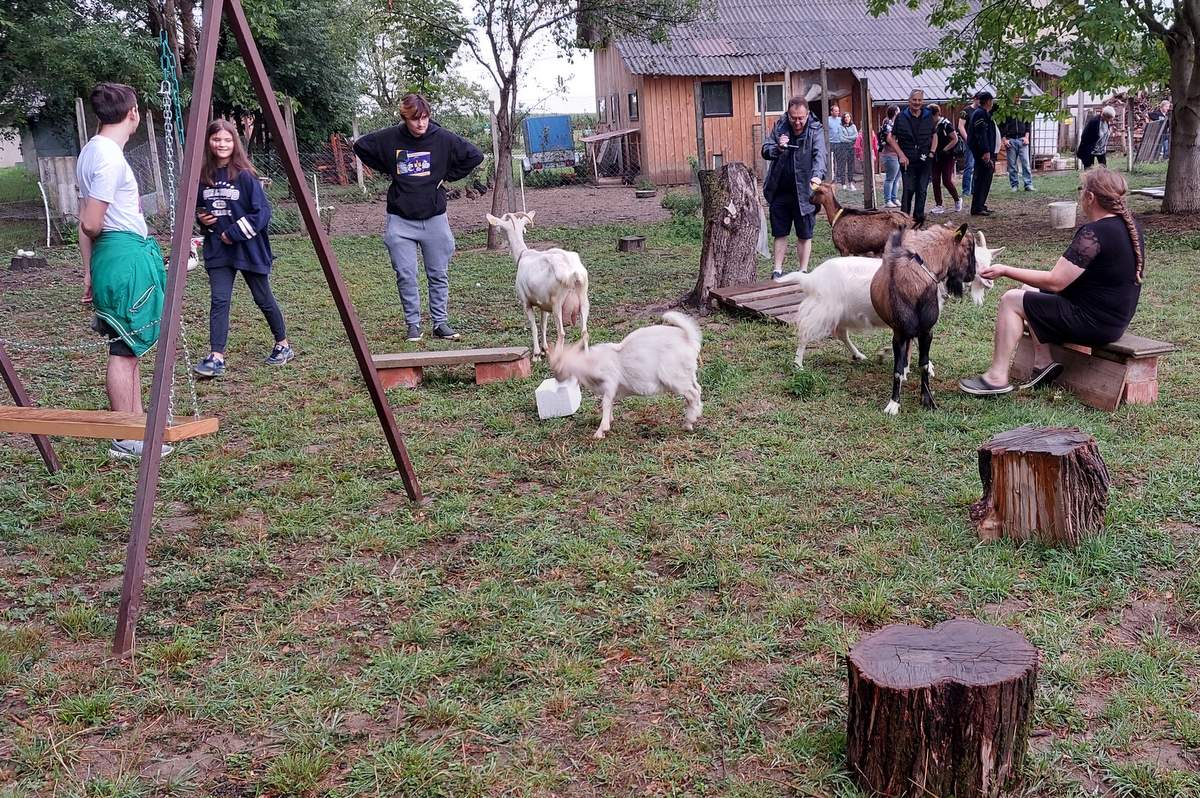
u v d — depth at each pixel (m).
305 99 28.33
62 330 9.92
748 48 28.75
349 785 2.88
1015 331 6.15
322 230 4.63
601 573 4.14
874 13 15.71
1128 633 3.53
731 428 5.97
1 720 3.26
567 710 3.21
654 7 15.93
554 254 7.55
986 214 16.80
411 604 3.99
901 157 14.99
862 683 2.65
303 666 3.54
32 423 4.23
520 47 15.06
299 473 5.55
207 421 4.05
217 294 7.79
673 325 6.04
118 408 5.87
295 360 8.28
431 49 15.58
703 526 4.57
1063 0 13.48
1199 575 3.83
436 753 3.00
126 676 3.53
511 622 3.77
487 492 5.19
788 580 4.05
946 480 4.96
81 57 18.27
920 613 3.72
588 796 2.82
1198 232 13.00
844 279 6.86
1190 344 7.35
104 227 5.66
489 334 8.99
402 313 10.17
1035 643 3.44
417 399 6.94
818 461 5.30
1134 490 4.70
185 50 21.02
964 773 2.57
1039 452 4.05
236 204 7.64
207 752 3.08
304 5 25.78
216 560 4.44
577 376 5.91
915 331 5.94
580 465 5.45
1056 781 2.74
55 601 4.11
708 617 3.76
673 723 3.13
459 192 27.23
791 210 10.16
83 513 5.07
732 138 28.75
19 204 24.89
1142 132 29.89
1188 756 2.86
